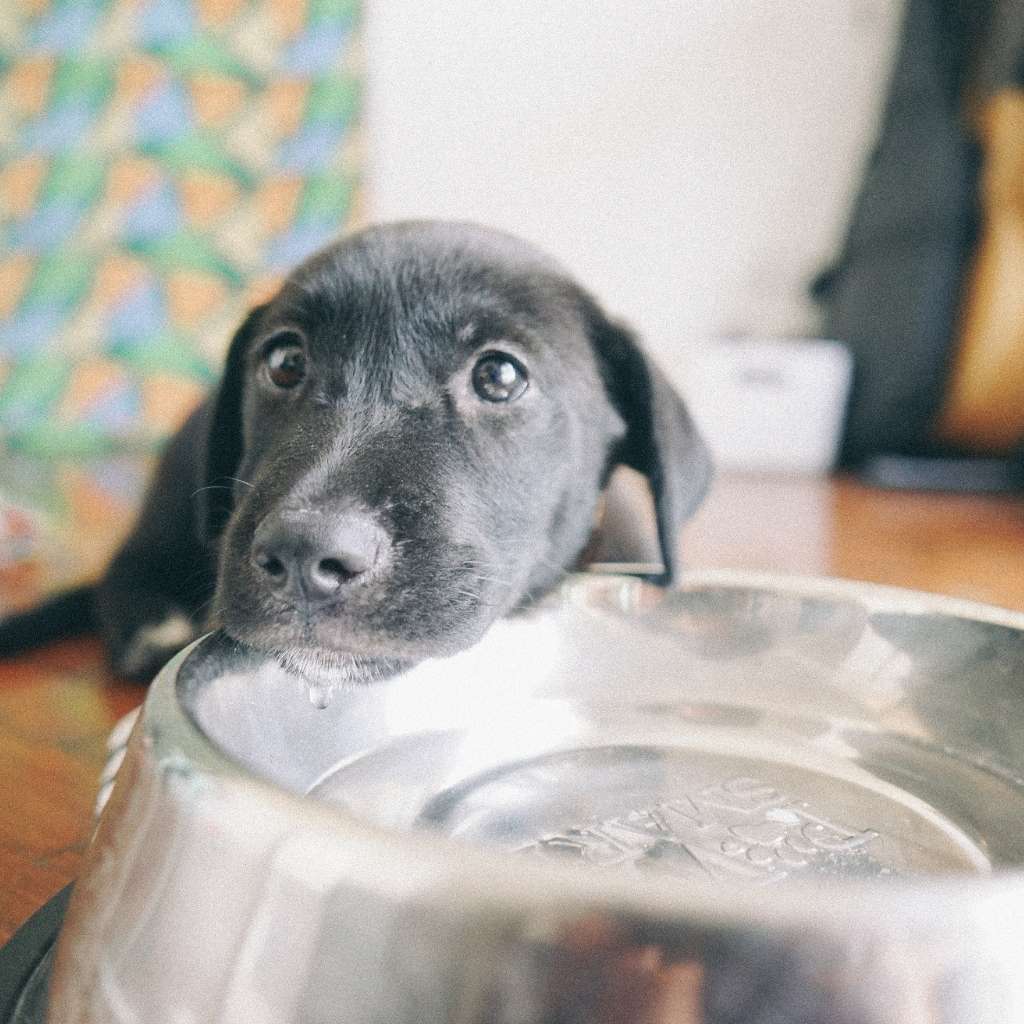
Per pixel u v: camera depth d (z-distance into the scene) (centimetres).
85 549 51
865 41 84
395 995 10
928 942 10
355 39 79
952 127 74
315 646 20
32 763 27
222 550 23
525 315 26
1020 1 73
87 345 76
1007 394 74
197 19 76
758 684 23
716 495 72
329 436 23
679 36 84
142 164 76
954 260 73
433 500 23
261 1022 11
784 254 87
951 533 59
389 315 26
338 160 80
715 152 86
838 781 20
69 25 74
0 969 15
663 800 19
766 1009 10
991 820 19
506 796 19
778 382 81
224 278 78
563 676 23
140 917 12
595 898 10
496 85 84
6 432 75
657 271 87
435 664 22
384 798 19
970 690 21
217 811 11
